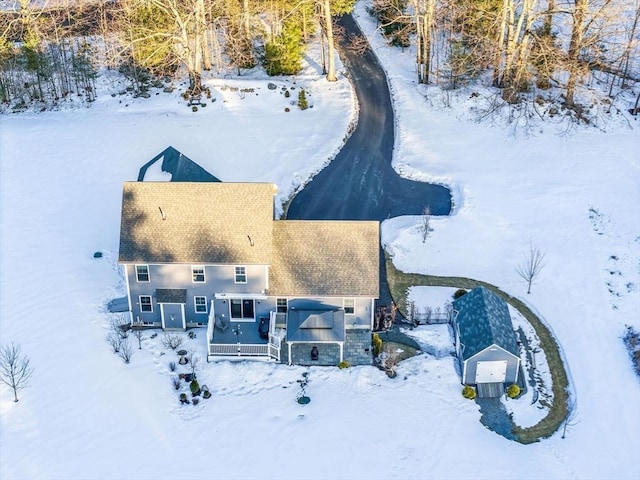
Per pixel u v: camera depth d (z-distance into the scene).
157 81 71.38
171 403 39.00
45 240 51.66
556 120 63.03
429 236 51.88
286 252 43.66
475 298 42.94
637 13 64.00
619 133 61.72
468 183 56.75
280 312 43.94
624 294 46.78
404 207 55.19
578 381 41.44
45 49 72.94
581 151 59.66
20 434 37.16
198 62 68.31
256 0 73.81
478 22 68.88
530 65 65.06
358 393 39.84
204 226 42.78
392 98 68.88
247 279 42.72
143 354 41.97
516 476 35.50
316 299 43.09
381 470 35.38
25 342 42.78
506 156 59.69
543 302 46.66
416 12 67.56
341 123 64.81
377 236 43.91
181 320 43.59
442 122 64.50
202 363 41.44
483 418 38.91
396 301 46.72
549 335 44.53
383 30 77.44
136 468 35.38
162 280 42.88
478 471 35.59
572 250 50.28
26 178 58.22
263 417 38.22
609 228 51.78
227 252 42.22
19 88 70.38
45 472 35.19
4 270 48.75
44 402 38.88
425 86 69.50
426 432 37.62
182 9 70.19
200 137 62.81
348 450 36.34
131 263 42.03
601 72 68.25
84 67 70.31
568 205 54.06
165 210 43.03
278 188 56.44
